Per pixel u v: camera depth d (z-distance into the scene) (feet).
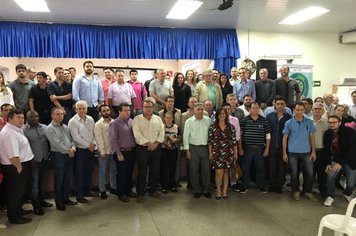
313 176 13.92
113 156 13.91
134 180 15.76
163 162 14.52
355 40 24.56
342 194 14.19
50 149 12.51
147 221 11.12
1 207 12.53
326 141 13.52
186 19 20.43
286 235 9.93
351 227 7.84
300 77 22.22
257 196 13.99
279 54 24.62
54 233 10.18
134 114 16.74
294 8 18.43
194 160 13.85
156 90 16.65
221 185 14.40
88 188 13.91
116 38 21.62
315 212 11.95
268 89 17.40
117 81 16.37
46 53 20.61
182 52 22.75
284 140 13.92
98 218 11.44
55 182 12.35
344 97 24.48
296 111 13.58
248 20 21.03
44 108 14.58
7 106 11.96
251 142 14.24
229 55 23.34
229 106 14.38
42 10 18.03
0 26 19.90
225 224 10.82
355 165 12.61
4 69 25.11
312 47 25.29
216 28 23.09
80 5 17.25
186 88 16.93
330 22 21.99
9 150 10.57
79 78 14.85
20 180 10.95
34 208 11.94
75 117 13.14
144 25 21.77
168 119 14.40
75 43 21.03
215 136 13.55
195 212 11.99
